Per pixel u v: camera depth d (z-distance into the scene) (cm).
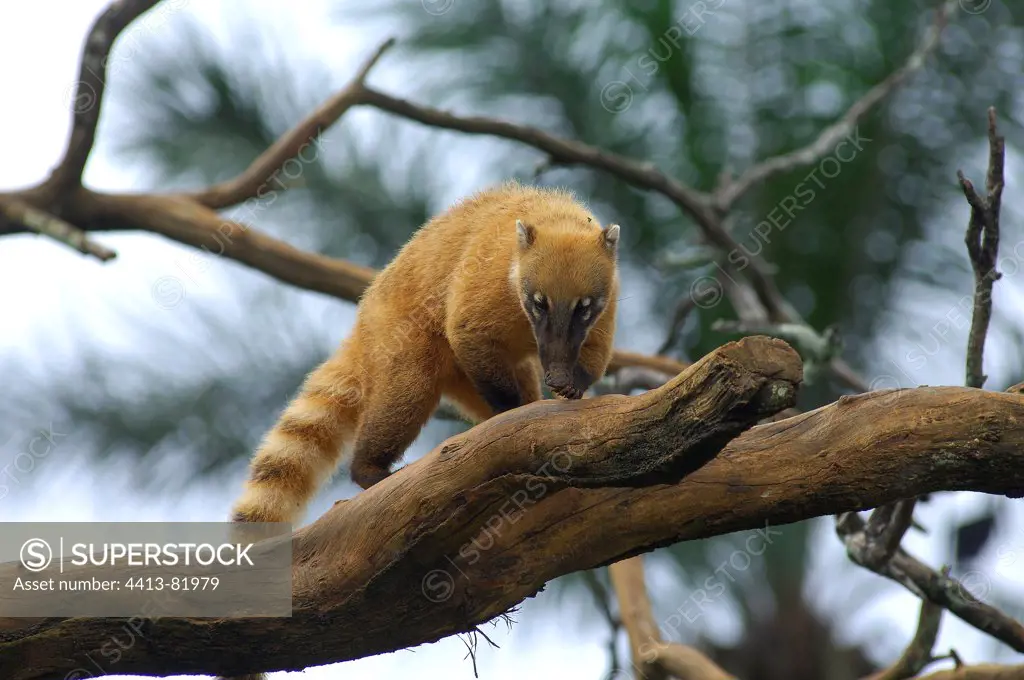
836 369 1188
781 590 1334
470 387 939
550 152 1237
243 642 682
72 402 1307
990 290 732
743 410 524
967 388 593
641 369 1188
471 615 665
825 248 1472
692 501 626
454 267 879
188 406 1326
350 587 665
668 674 1093
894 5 1516
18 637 673
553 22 1488
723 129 1520
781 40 1525
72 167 1177
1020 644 812
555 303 834
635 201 1539
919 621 842
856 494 605
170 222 1223
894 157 1482
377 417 870
